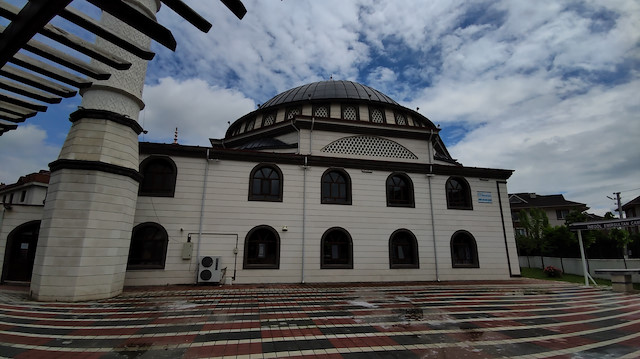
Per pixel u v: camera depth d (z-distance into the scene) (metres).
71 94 2.91
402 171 16.02
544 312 8.50
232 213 13.41
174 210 12.84
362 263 14.45
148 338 5.82
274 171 14.51
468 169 16.72
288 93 22.56
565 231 21.64
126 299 9.38
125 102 10.71
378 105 19.62
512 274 16.14
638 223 12.37
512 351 5.45
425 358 5.05
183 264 12.50
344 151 17.22
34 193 20.05
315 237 14.12
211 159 13.66
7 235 12.41
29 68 2.42
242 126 22.05
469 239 16.22
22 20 1.72
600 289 13.30
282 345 5.54
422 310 8.49
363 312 8.15
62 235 9.02
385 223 15.15
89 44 2.25
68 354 5.03
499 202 16.98
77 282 8.90
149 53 2.24
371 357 5.05
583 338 6.22
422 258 15.23
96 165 9.55
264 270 13.24
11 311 7.71
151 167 13.12
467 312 8.36
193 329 6.40
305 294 10.77
